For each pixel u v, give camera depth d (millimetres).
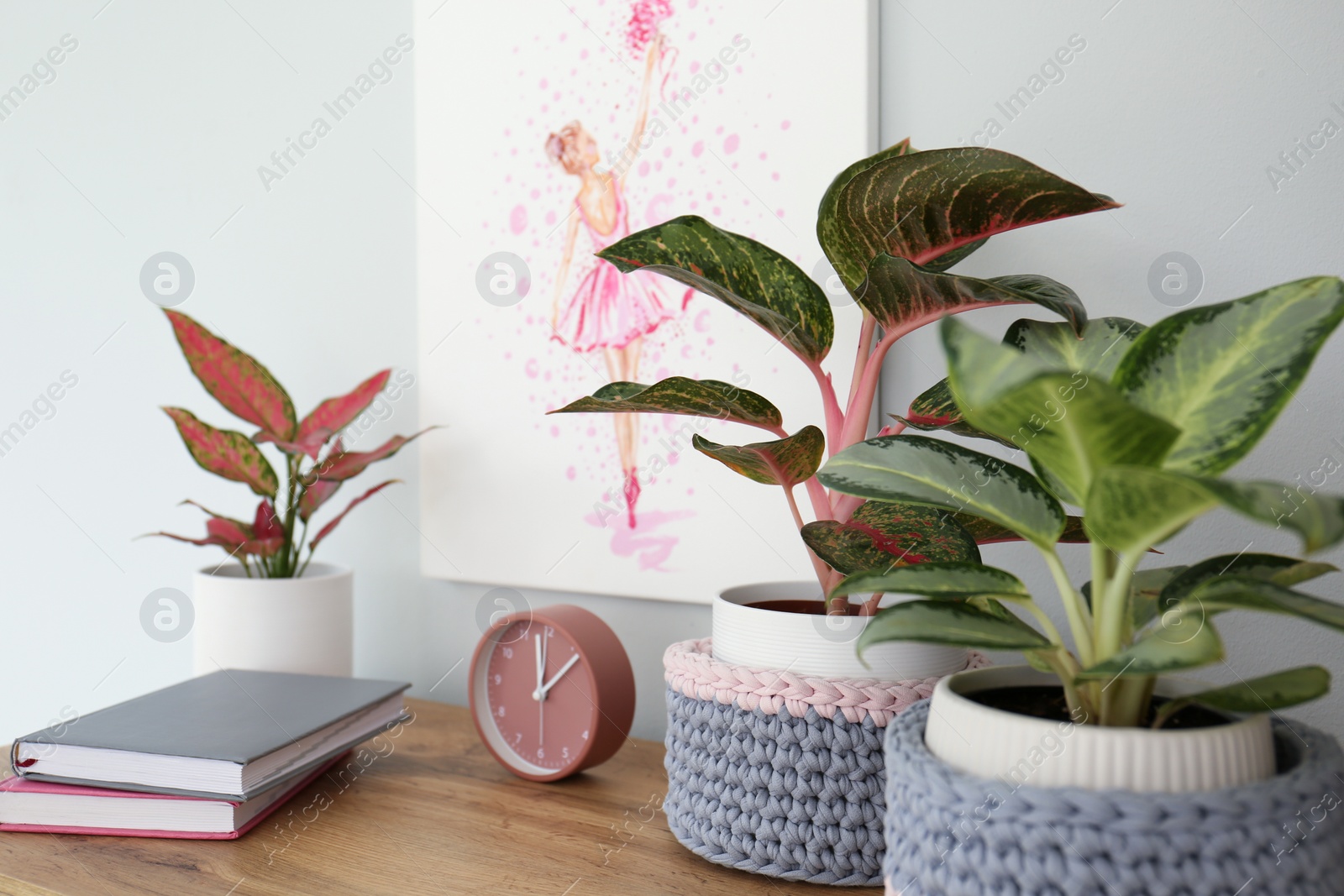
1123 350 511
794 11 791
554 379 932
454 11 977
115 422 1256
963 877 361
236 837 647
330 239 1086
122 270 1239
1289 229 656
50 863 611
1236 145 668
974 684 463
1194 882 334
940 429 631
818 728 553
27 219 1317
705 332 846
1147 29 690
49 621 1317
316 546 1006
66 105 1275
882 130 782
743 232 822
